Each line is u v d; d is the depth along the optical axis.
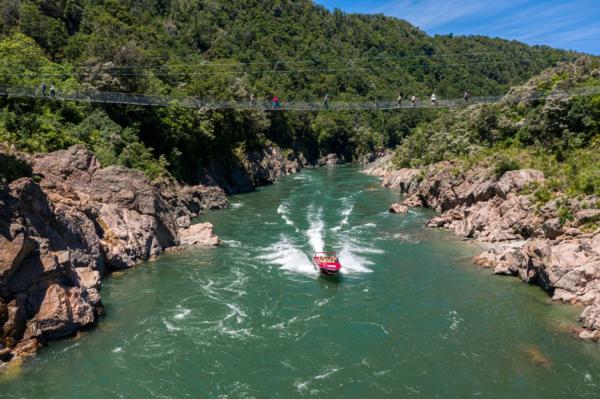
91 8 131.62
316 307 41.22
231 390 29.34
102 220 51.16
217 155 106.50
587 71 85.12
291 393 29.05
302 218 76.38
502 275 47.59
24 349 31.91
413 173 101.44
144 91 85.38
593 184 51.44
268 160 132.12
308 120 174.12
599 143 67.56
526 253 45.34
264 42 198.00
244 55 181.88
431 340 35.22
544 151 71.19
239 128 119.50
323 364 32.22
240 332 36.62
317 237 63.69
